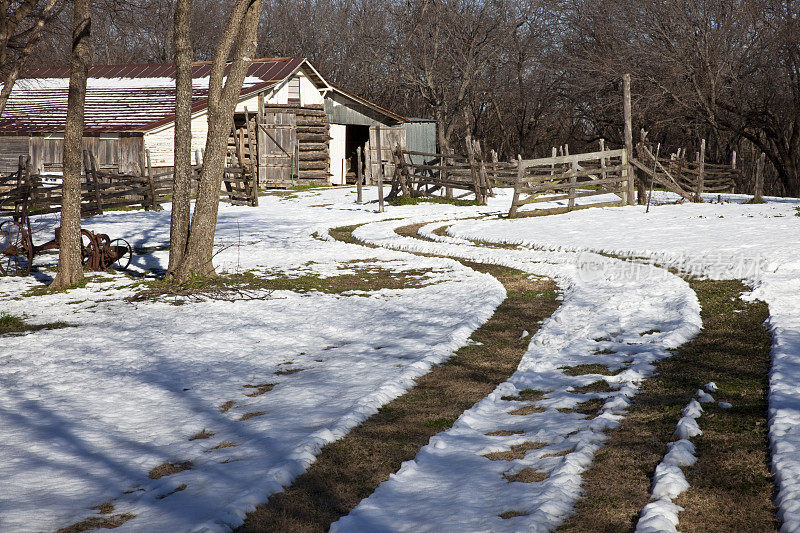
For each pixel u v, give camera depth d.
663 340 7.58
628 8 34.00
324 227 20.09
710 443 4.99
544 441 5.29
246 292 11.55
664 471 4.49
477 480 4.61
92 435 5.69
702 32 31.86
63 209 12.52
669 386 6.32
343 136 36.25
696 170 24.56
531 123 50.31
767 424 5.23
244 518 4.20
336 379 6.97
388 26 56.03
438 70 48.41
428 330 8.75
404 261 14.46
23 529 4.11
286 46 60.22
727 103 32.88
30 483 4.79
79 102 12.33
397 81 51.62
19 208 21.44
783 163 33.75
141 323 9.70
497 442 5.31
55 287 12.35
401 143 38.34
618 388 6.38
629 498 4.29
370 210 23.70
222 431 5.77
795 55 31.59
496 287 11.05
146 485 4.75
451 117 50.03
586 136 47.19
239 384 7.03
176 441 5.57
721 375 6.50
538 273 12.48
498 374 7.14
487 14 47.59
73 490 4.68
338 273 13.43
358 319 9.66
